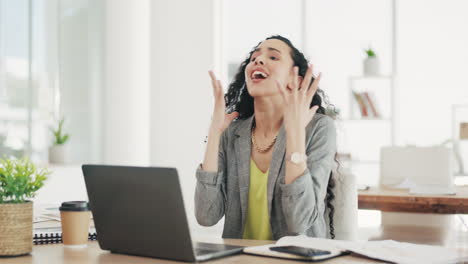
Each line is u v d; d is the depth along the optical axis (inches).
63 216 53.4
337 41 259.3
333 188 76.6
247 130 71.4
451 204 106.6
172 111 235.9
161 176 44.4
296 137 60.7
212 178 67.6
